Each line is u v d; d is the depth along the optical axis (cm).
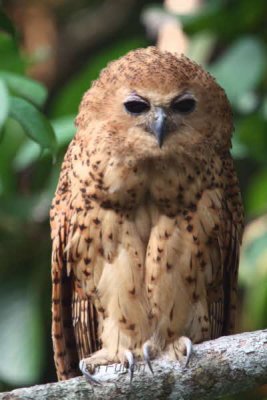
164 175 1272
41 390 1150
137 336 1283
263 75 1597
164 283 1276
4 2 1839
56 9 1866
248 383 1179
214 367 1178
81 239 1284
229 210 1309
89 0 1880
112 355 1284
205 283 1291
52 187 1523
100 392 1177
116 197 1272
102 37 1853
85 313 1306
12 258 1545
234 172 1321
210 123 1291
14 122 1523
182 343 1232
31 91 1341
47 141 1245
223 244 1301
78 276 1298
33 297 1527
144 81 1270
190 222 1278
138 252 1278
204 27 1560
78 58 1839
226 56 1552
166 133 1265
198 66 1302
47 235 1549
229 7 1561
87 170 1281
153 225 1278
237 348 1176
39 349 1503
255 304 1446
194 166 1279
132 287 1276
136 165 1270
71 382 1169
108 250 1278
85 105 1305
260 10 1556
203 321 1292
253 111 1523
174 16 1545
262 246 1472
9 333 1509
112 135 1276
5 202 1545
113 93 1284
